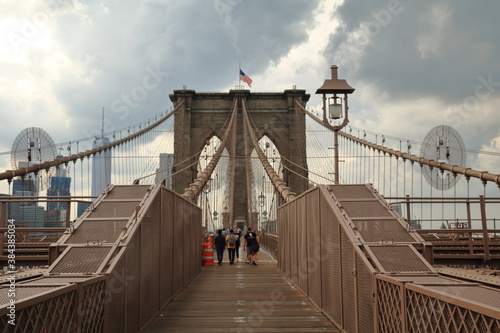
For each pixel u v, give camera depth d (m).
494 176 11.55
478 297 3.35
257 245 17.88
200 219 15.47
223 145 38.00
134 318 5.91
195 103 62.78
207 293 10.09
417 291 3.76
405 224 6.21
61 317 3.63
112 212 6.43
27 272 5.45
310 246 8.98
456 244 12.39
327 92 11.29
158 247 7.59
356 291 5.62
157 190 7.29
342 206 6.86
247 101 63.19
